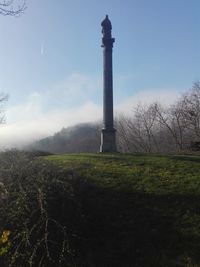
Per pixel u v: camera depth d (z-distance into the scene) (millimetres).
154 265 11812
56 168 16781
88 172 18406
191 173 18000
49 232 12438
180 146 50875
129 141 58375
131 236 13281
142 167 19266
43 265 11594
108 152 26188
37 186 13844
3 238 10656
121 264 12109
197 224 13508
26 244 11797
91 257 12367
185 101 53469
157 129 57812
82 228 13297
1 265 11766
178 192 15805
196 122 52188
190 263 11656
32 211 12945
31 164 16297
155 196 15586
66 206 13453
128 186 16578
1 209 13227
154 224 13805
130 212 14594
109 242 13078
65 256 11984
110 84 27844
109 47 27938
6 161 16766
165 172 18281
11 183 14359
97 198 15406
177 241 12750
